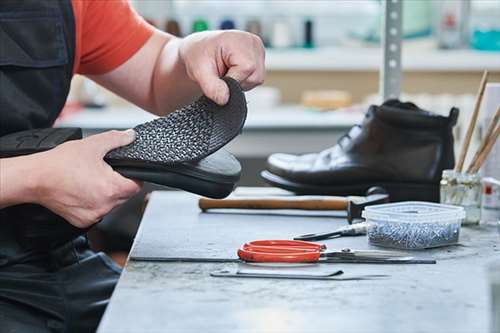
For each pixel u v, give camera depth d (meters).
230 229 1.31
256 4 4.16
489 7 4.09
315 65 3.99
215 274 0.99
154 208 1.53
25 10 1.46
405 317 0.82
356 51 4.01
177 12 4.14
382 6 1.86
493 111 1.53
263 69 1.36
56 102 1.50
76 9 1.51
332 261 1.07
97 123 3.33
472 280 0.97
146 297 0.89
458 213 1.19
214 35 1.36
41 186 1.17
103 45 1.62
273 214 1.46
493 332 0.77
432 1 4.07
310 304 0.87
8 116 1.42
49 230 1.31
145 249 1.15
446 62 3.95
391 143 1.52
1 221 1.33
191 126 1.20
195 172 1.17
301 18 4.18
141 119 3.42
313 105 3.72
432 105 3.67
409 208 1.26
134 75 1.65
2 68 1.43
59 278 1.37
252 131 3.30
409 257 1.08
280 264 1.05
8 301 1.31
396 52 1.85
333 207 1.45
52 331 1.32
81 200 1.16
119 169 1.17
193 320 0.81
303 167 1.58
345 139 1.60
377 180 1.52
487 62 3.94
